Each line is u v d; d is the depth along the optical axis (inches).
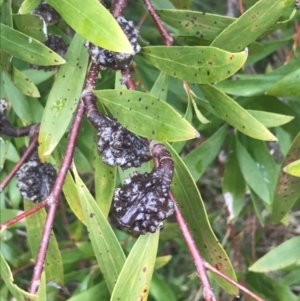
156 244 6.7
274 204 8.6
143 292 6.6
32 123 10.0
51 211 6.9
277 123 9.1
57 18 9.3
